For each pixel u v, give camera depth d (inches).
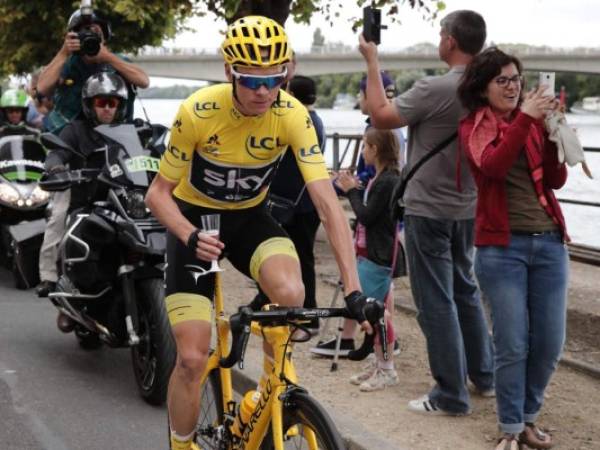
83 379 255.4
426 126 204.5
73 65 311.3
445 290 209.3
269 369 154.1
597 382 240.4
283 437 141.5
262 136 154.9
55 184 241.3
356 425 204.2
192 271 143.9
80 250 235.3
